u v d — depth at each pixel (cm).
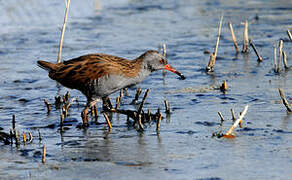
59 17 2503
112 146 1033
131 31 2267
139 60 1241
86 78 1190
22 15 2495
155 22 2453
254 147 992
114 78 1191
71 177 878
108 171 899
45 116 1256
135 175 877
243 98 1348
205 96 1383
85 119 1185
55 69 1234
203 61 1789
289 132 1073
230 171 880
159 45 1966
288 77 1548
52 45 2019
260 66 1700
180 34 2208
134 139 1073
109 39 2116
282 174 861
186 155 964
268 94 1373
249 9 2747
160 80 1577
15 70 1694
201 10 2752
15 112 1290
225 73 1628
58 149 1024
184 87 1488
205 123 1159
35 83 1560
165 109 1285
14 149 1030
